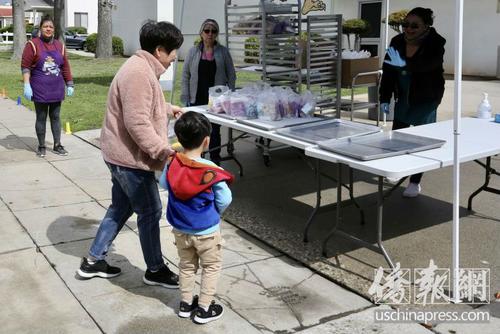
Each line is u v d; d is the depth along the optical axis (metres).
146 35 3.16
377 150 3.65
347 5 18.02
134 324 3.13
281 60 6.80
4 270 3.79
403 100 5.14
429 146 3.78
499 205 5.14
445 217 4.86
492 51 15.52
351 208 5.13
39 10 41.97
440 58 4.86
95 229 4.57
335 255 4.09
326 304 3.39
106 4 22.91
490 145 3.95
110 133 3.28
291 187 5.79
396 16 13.74
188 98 6.30
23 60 6.60
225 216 4.92
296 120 4.83
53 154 7.15
